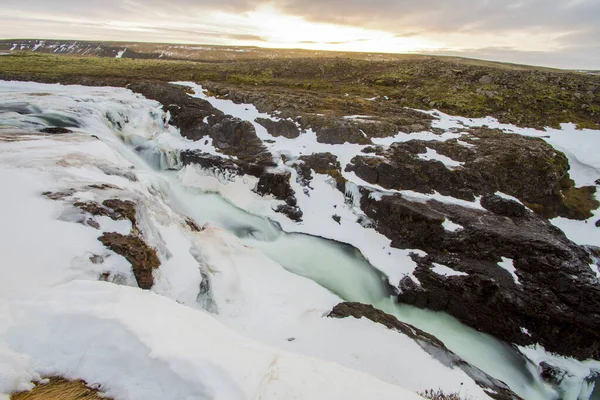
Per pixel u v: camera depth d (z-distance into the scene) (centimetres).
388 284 1230
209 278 924
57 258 604
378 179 1548
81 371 349
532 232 1245
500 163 1581
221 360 374
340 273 1291
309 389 372
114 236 730
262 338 795
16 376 327
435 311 1161
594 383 973
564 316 1022
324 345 819
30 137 1335
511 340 1059
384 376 747
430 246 1281
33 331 370
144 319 410
